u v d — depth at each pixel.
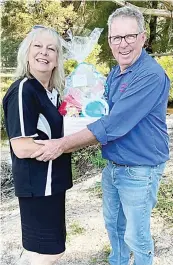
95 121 2.03
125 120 2.02
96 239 3.25
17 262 2.95
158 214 3.59
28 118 1.90
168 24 4.96
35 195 2.00
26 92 1.90
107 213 2.45
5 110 1.98
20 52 1.98
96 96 2.09
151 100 2.02
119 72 2.18
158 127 2.13
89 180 4.50
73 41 2.22
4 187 4.32
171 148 5.17
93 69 2.16
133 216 2.20
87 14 4.74
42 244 2.10
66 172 2.09
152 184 2.17
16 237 3.31
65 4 4.78
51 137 2.00
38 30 1.97
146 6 4.73
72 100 2.06
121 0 4.32
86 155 4.81
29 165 1.99
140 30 2.04
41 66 1.95
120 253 2.54
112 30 2.07
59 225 2.11
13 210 3.87
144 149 2.12
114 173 2.22
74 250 3.09
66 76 2.28
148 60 2.07
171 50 5.06
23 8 4.81
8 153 4.60
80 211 3.78
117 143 2.14
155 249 3.06
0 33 4.84
